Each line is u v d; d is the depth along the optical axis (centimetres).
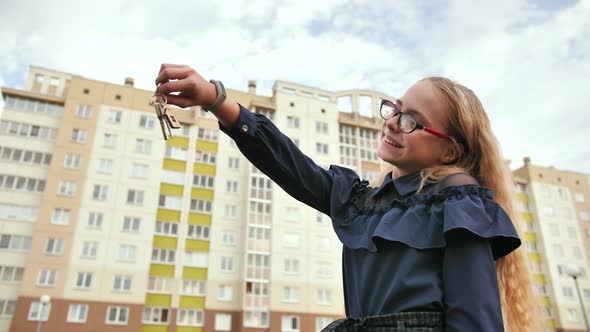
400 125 187
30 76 4134
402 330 145
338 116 4738
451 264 151
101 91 4066
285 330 3703
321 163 4422
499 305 144
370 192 200
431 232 159
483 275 146
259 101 4438
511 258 199
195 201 4019
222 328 3678
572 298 4944
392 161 190
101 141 3906
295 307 3794
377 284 162
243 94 4588
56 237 3516
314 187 200
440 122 189
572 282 5038
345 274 187
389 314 150
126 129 4003
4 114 3859
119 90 4116
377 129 4853
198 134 4266
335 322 161
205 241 3912
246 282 3778
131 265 3603
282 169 191
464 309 142
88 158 3819
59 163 3744
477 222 153
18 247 3503
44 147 3856
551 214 5309
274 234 3978
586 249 5250
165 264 3741
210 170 4159
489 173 193
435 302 149
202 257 3856
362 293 166
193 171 4106
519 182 5394
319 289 3909
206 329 3628
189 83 166
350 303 177
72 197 3662
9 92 3903
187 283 3747
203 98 172
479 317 139
